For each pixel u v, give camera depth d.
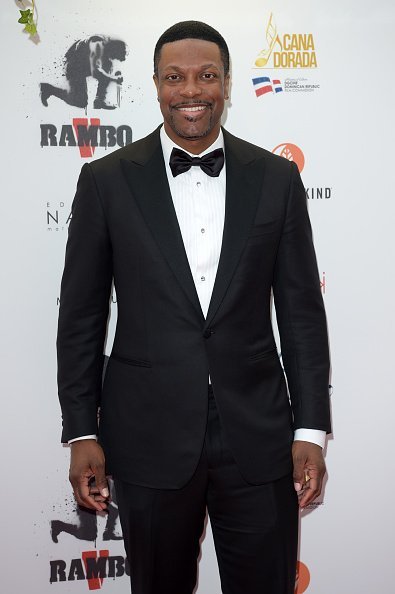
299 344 1.52
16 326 1.86
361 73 1.88
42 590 1.94
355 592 2.02
